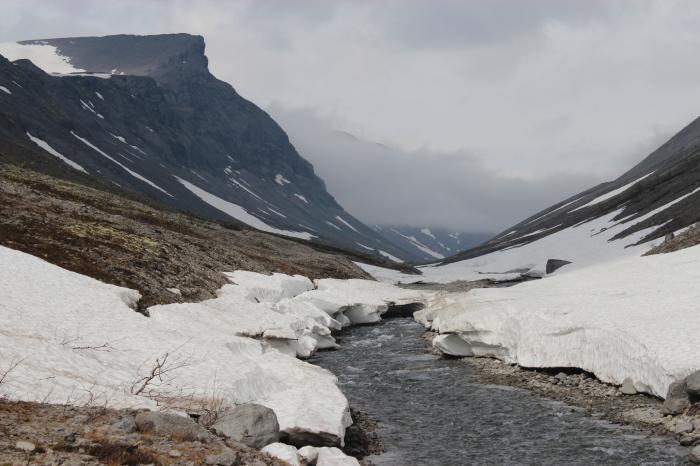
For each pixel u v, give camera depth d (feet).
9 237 131.13
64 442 41.16
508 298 142.92
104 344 77.92
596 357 95.25
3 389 53.36
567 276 174.60
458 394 95.55
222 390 67.97
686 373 76.02
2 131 531.09
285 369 86.38
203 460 43.39
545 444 70.28
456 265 556.10
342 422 67.21
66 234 148.46
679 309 98.78
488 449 69.62
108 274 131.13
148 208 274.16
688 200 335.06
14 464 35.65
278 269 233.35
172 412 56.75
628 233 355.56
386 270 466.70
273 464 47.50
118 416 51.06
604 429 74.08
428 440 73.36
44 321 84.07
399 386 102.32
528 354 108.17
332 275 270.46
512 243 601.62
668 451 65.26
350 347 146.00
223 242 254.68
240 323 124.57
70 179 433.89
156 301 127.13
